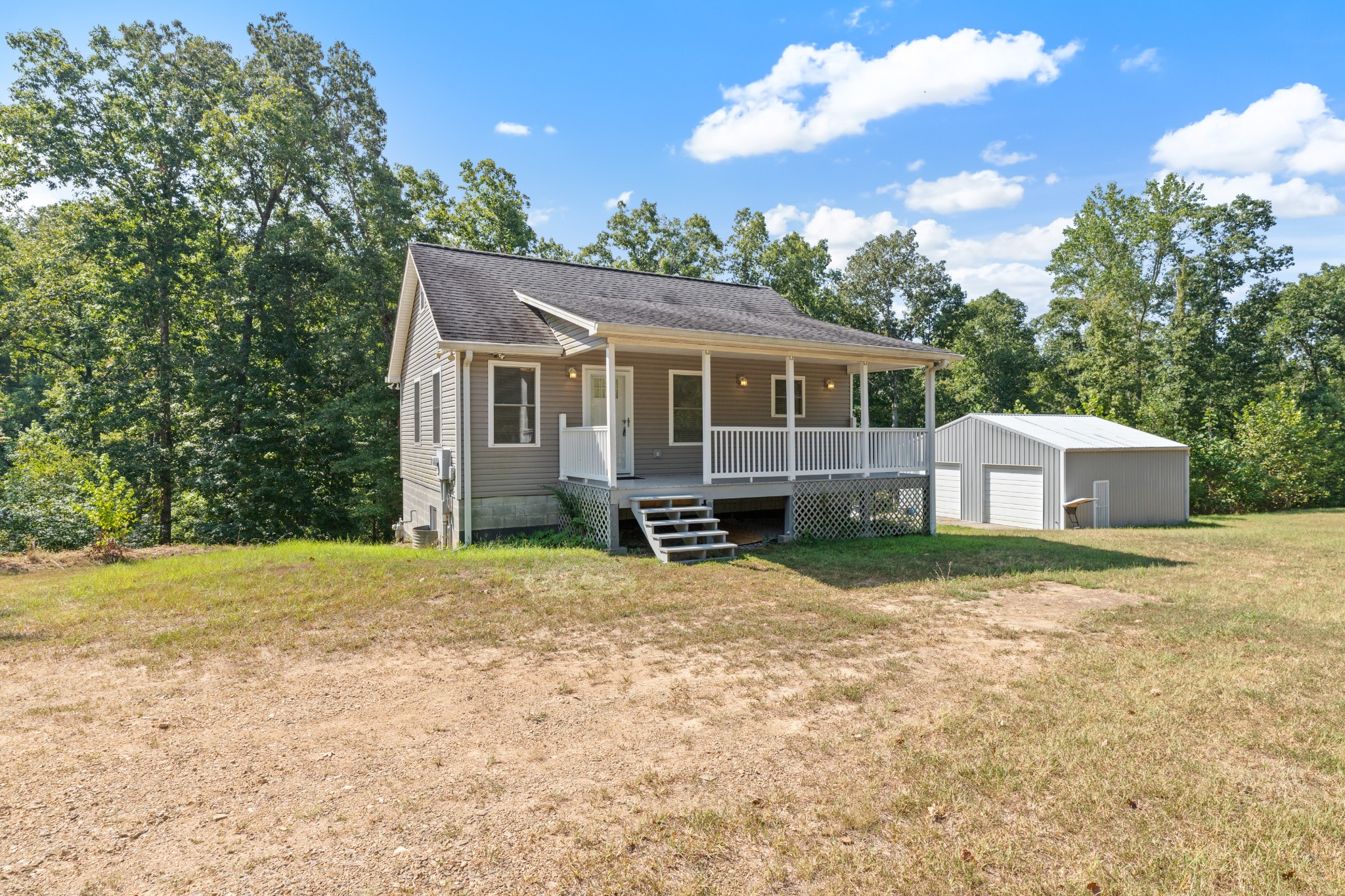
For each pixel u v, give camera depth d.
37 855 3.06
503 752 4.14
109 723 4.51
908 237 39.59
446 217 26.92
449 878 2.94
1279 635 6.66
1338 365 38.50
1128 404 31.78
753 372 15.44
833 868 3.02
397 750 4.16
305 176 23.06
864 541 12.75
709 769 3.92
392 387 22.39
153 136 20.72
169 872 2.96
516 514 12.70
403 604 7.55
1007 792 3.66
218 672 5.50
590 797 3.62
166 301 21.27
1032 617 7.36
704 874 2.98
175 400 21.48
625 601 7.82
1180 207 33.41
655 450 14.21
